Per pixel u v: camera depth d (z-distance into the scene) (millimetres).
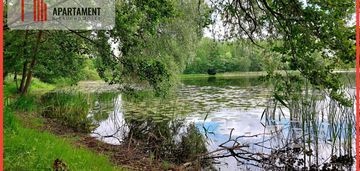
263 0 5633
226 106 18156
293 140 10742
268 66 6785
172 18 9789
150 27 10133
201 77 52844
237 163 8703
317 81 5465
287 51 5621
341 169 8430
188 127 12703
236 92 25859
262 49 7094
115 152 8797
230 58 58125
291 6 5176
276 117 14672
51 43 13586
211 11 7461
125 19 9531
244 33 7309
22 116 11805
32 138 6699
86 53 11906
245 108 17297
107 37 10805
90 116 15508
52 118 13445
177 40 17469
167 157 9000
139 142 10344
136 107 18219
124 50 10688
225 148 9102
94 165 6164
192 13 16594
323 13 4750
